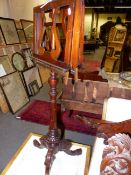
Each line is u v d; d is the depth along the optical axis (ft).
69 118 8.05
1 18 9.85
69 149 5.35
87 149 5.72
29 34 12.83
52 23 3.43
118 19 12.56
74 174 4.84
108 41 12.96
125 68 13.03
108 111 4.83
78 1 2.78
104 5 27.81
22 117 8.11
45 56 3.82
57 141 4.95
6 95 8.41
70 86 7.00
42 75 13.24
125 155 3.36
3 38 9.78
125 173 3.35
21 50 11.28
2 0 10.01
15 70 10.02
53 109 4.50
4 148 6.06
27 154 5.49
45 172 4.65
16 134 6.89
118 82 7.04
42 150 5.66
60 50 3.35
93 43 29.35
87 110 7.27
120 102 4.79
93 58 24.45
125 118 4.75
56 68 3.49
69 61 3.09
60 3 3.08
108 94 6.68
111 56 13.08
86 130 7.24
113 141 3.45
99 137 4.48
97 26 40.96
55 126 4.83
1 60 9.12
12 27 10.74
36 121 7.84
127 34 12.29
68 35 2.98
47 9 3.54
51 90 4.24
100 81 6.63
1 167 5.26
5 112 8.52
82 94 7.04
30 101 10.05
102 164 3.47
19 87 9.52
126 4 27.14
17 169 4.95
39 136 6.25
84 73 6.80
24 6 12.68
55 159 5.29
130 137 3.60
